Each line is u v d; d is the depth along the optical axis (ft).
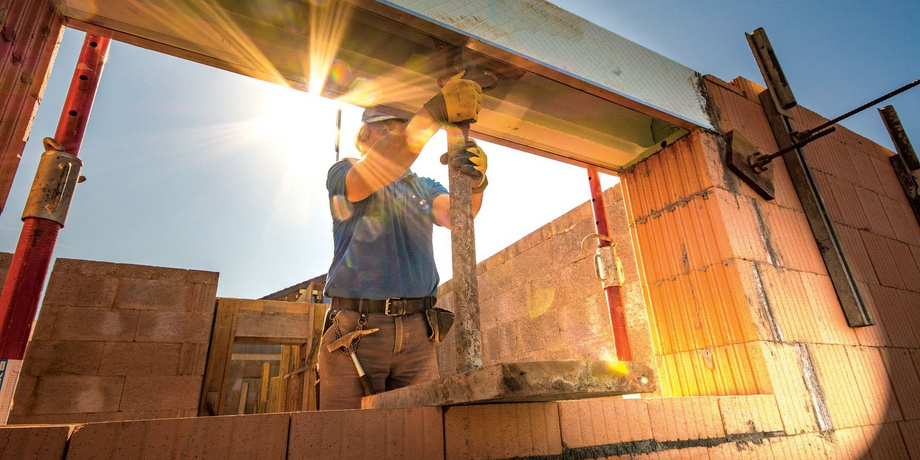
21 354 3.99
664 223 6.31
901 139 9.91
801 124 7.91
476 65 5.02
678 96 6.09
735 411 4.49
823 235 6.67
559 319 14.29
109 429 2.20
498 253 17.83
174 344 18.62
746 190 6.22
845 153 8.57
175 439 2.32
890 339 6.82
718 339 5.44
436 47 4.62
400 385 4.99
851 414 5.50
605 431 3.66
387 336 4.75
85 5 3.78
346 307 4.75
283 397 26.61
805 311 5.84
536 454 3.28
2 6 3.21
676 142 6.37
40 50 3.49
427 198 5.93
